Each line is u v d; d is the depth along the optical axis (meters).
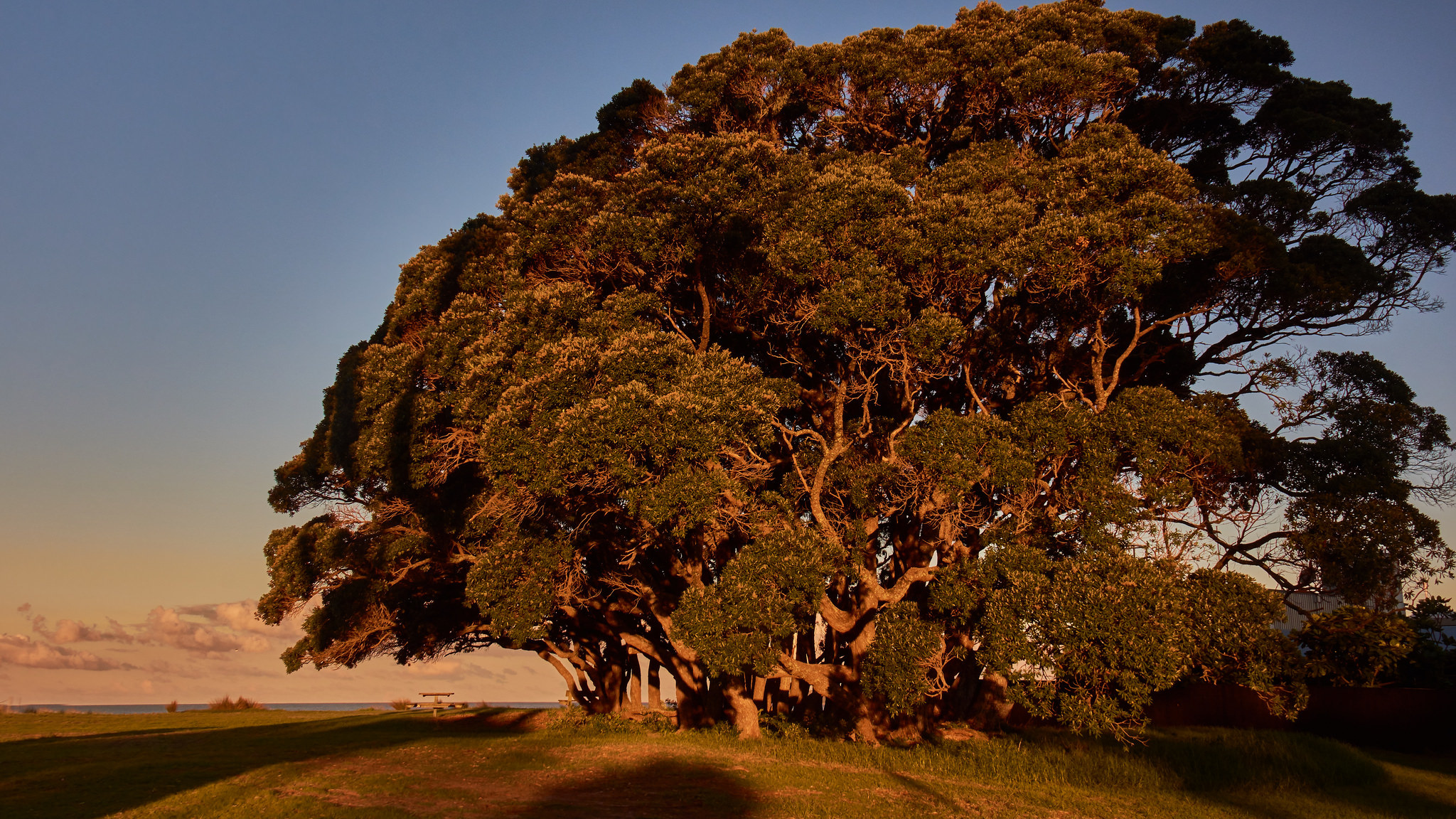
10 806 13.45
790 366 23.55
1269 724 24.31
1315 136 23.72
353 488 28.41
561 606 23.11
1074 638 14.87
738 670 17.61
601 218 20.44
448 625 28.88
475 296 22.05
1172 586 15.52
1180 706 26.08
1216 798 15.38
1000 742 19.77
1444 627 27.19
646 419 16.52
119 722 34.59
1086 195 19.23
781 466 22.78
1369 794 16.11
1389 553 20.67
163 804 13.46
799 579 17.33
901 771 17.05
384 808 13.01
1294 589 22.59
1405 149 24.00
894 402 23.23
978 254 18.47
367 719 34.97
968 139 24.45
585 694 31.30
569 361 17.78
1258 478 22.19
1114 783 16.31
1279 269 20.94
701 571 21.34
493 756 18.83
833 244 18.67
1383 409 22.05
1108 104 24.28
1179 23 25.42
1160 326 22.17
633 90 26.53
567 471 17.09
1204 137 26.20
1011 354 22.64
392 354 22.98
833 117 25.55
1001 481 17.67
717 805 13.44
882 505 20.62
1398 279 23.70
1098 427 18.12
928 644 17.81
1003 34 23.97
